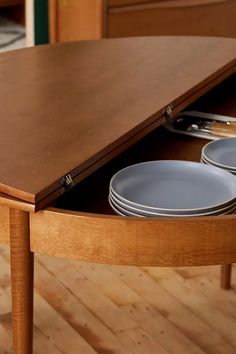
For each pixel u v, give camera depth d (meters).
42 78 2.07
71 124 1.68
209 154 1.76
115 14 3.73
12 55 2.33
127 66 2.21
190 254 1.38
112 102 1.85
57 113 1.76
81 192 1.70
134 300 2.37
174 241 1.37
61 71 2.15
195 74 2.12
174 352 2.11
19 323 1.49
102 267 2.56
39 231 1.40
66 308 2.32
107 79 2.06
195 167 1.65
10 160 1.47
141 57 2.31
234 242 1.39
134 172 1.63
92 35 3.76
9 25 5.34
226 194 1.55
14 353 1.53
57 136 1.61
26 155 1.50
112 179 1.55
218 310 2.32
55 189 1.39
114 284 2.46
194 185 1.60
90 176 1.79
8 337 2.17
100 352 2.11
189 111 2.21
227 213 1.46
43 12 4.04
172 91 1.95
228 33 4.15
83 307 2.32
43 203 1.37
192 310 2.32
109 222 1.35
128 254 1.38
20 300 1.47
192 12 3.96
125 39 2.58
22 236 1.41
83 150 1.53
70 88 1.98
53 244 1.40
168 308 2.33
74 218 1.36
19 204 1.35
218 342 2.17
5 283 2.46
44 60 2.28
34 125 1.68
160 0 3.86
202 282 2.47
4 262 2.59
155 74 2.12
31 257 1.44
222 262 1.40
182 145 1.97
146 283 2.46
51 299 2.37
